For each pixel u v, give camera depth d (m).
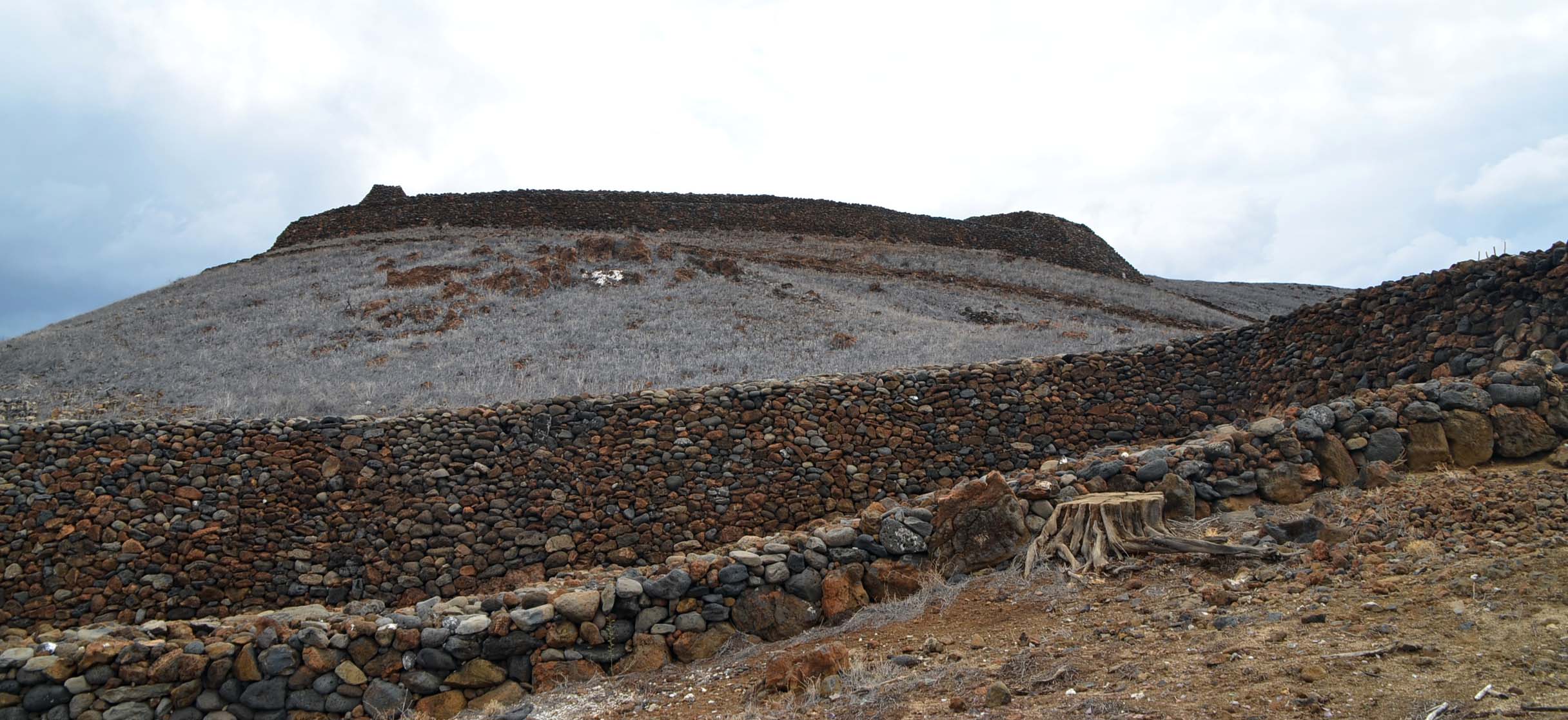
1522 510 7.43
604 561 14.09
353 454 14.27
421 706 7.54
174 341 28.89
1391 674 5.14
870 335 29.05
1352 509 8.37
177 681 7.54
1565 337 11.17
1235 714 4.92
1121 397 16.53
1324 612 6.25
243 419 14.74
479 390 21.03
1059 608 7.49
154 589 13.32
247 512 13.82
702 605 8.23
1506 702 4.58
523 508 14.22
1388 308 14.14
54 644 7.86
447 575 13.73
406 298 33.47
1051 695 5.70
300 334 29.39
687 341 27.45
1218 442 9.57
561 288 35.72
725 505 14.65
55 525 13.48
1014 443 15.89
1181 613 6.79
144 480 13.84
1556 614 5.48
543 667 7.72
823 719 5.92
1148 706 5.20
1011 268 48.31
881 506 9.59
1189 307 45.38
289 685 7.64
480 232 48.91
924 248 51.69
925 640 7.20
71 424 14.28
